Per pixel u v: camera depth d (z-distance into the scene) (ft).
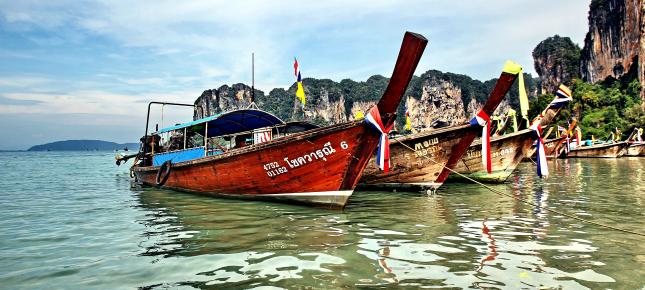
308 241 17.40
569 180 47.03
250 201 29.86
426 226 20.48
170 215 25.09
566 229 19.63
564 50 349.00
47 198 35.73
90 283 12.73
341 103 444.96
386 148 22.57
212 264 14.34
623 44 268.41
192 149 39.24
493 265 13.89
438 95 441.27
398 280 12.44
